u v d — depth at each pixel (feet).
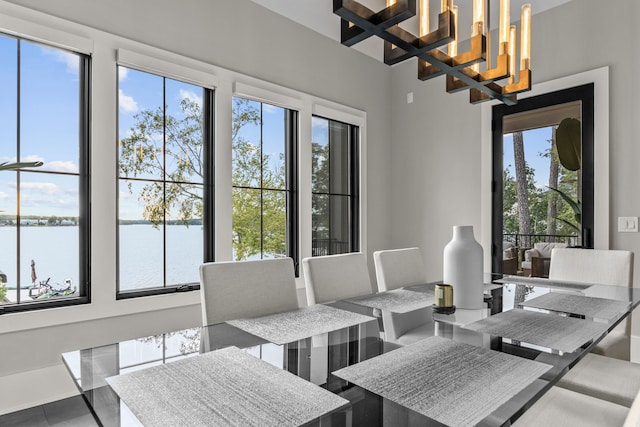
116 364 3.21
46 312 6.86
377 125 13.55
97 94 7.51
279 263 5.79
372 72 13.41
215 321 4.98
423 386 2.74
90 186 7.46
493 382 2.80
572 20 9.87
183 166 8.90
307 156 11.23
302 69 11.21
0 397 6.42
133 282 8.14
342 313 4.85
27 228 6.91
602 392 4.55
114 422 2.28
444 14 4.46
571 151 9.89
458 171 12.19
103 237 7.55
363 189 12.92
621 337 6.18
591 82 9.50
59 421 4.91
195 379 2.89
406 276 7.73
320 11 10.55
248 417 2.34
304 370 3.05
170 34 8.54
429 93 12.96
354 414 2.36
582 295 5.84
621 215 9.05
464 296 5.02
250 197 10.15
